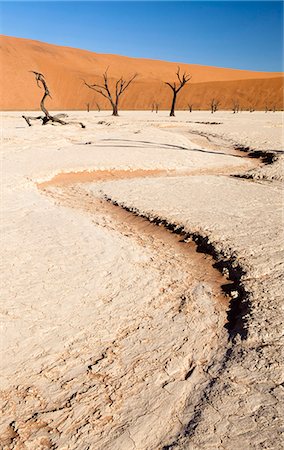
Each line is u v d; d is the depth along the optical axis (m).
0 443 3.21
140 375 3.92
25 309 4.96
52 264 6.19
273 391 3.60
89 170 13.68
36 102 98.56
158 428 3.31
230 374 3.87
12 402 3.61
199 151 18.98
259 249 6.79
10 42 122.25
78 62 128.25
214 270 6.32
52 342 4.39
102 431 3.30
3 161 14.26
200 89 108.06
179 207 9.42
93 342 4.41
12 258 6.35
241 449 3.04
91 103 104.81
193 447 3.08
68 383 3.82
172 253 7.02
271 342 4.30
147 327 4.69
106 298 5.27
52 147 18.17
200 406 3.50
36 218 8.43
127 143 20.20
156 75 133.00
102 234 7.67
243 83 107.31
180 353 4.24
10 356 4.17
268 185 12.20
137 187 11.58
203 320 4.86
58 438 3.24
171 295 5.44
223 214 8.87
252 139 23.91
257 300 5.16
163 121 38.84
